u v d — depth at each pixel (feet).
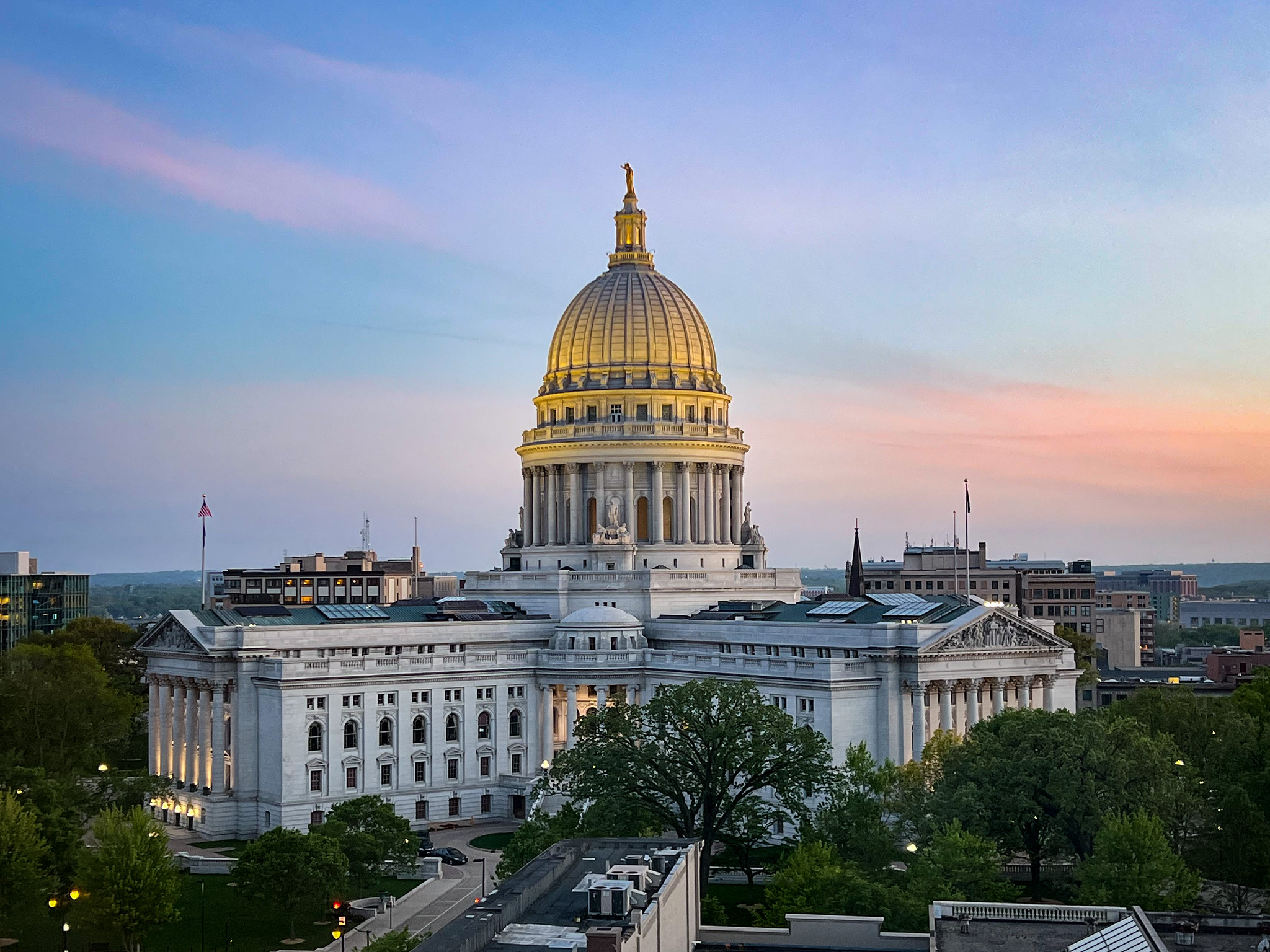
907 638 619.67
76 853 468.34
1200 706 594.24
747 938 329.52
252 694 652.07
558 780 483.10
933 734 602.44
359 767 652.89
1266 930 310.04
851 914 374.63
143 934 443.32
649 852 327.67
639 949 256.32
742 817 471.62
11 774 532.32
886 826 463.01
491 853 597.52
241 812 643.04
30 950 455.22
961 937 315.99
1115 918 322.96
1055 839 449.48
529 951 252.62
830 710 603.26
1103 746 447.83
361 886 504.84
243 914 491.72
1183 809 460.14
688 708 465.88
